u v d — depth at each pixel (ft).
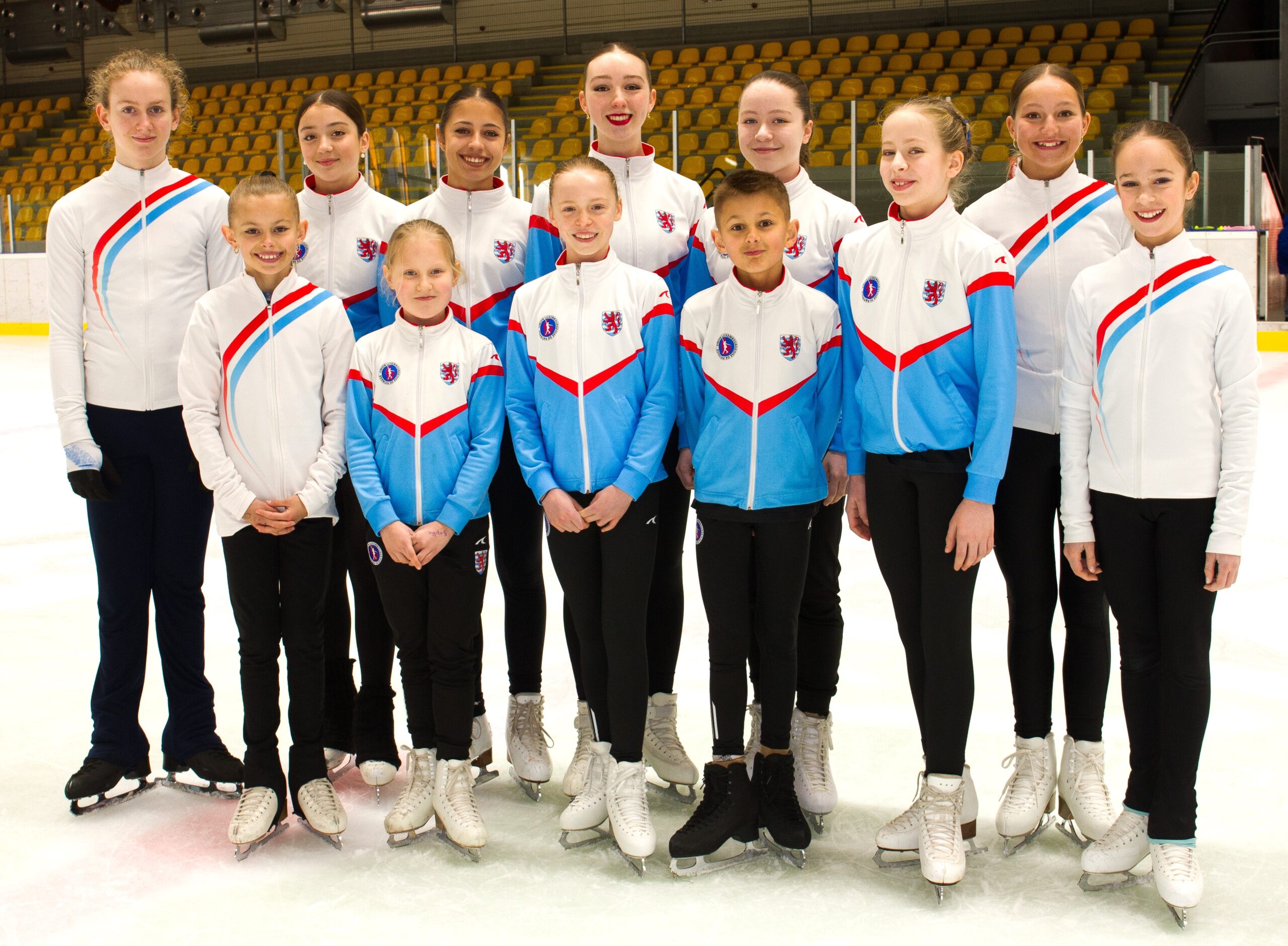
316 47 58.13
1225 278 6.33
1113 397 6.57
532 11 55.26
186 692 8.30
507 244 8.50
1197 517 6.39
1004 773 8.34
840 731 9.16
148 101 7.83
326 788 7.50
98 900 6.67
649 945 6.08
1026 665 7.31
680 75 50.44
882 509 7.05
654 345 7.36
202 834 7.60
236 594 7.41
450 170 8.55
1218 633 11.19
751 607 7.97
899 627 7.22
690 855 6.86
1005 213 7.55
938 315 6.79
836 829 7.57
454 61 56.44
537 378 7.48
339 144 8.34
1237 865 6.91
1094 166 31.19
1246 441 6.24
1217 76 38.99
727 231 6.98
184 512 8.16
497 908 6.52
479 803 8.10
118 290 7.96
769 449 7.08
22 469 20.67
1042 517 7.29
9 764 8.64
